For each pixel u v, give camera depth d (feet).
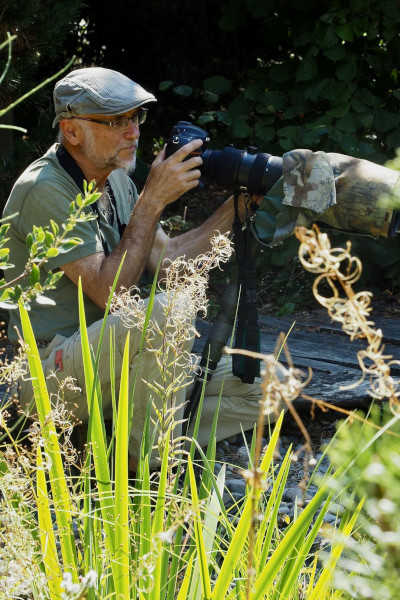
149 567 5.42
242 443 13.28
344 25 21.18
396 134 21.45
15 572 5.75
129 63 35.86
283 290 21.47
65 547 6.10
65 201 11.12
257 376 11.85
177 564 6.45
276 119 23.24
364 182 10.65
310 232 4.13
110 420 12.07
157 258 12.48
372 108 22.22
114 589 6.07
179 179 11.09
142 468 6.88
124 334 10.34
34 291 5.91
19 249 11.43
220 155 11.30
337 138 21.02
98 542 6.45
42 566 6.37
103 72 11.32
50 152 11.57
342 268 21.29
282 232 10.87
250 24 36.06
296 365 15.58
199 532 5.74
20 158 20.66
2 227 5.89
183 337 7.56
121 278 10.92
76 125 11.19
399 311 19.85
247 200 11.37
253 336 11.39
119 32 35.01
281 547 5.53
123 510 5.79
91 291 11.04
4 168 20.56
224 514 6.52
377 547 4.38
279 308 20.79
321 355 16.22
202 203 27.78
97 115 11.05
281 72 22.62
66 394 10.82
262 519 6.59
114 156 11.29
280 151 22.95
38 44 20.02
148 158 31.86
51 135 21.62
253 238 11.62
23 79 20.08
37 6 19.19
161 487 6.03
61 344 11.12
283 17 22.88
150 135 33.55
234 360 11.48
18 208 11.30
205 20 35.63
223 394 12.16
